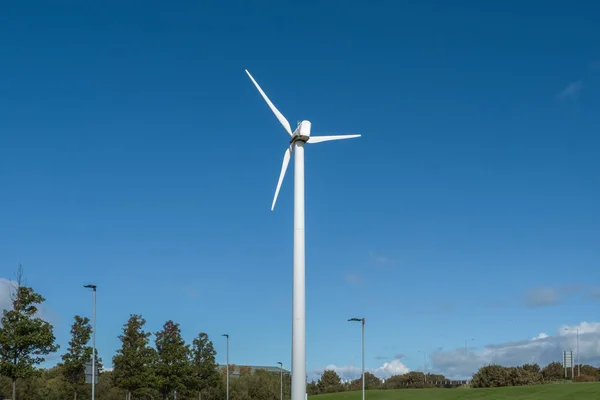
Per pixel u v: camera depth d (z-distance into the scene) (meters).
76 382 80.00
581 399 76.12
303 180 35.09
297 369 32.06
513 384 120.81
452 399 92.00
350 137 36.47
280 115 38.06
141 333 83.62
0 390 83.75
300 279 33.25
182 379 91.44
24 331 54.00
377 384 162.50
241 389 119.69
